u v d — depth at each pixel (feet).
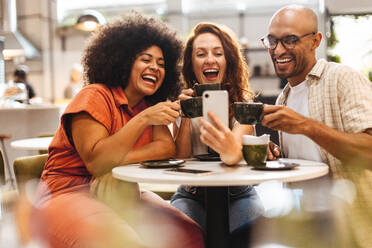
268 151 5.07
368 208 3.24
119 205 4.70
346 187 3.67
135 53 5.38
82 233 3.90
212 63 6.15
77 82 21.30
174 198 6.21
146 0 29.50
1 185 6.19
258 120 4.32
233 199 5.74
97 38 5.66
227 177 3.61
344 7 18.74
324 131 4.46
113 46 5.39
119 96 5.23
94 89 4.98
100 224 3.98
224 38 6.23
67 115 4.74
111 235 3.86
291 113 4.35
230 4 26.81
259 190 5.06
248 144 4.27
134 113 5.70
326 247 3.24
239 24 27.17
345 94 5.13
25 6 27.17
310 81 5.54
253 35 27.02
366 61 19.01
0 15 22.40
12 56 21.75
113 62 5.32
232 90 6.36
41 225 4.05
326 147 4.58
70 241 3.93
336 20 19.25
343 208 3.44
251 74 24.43
